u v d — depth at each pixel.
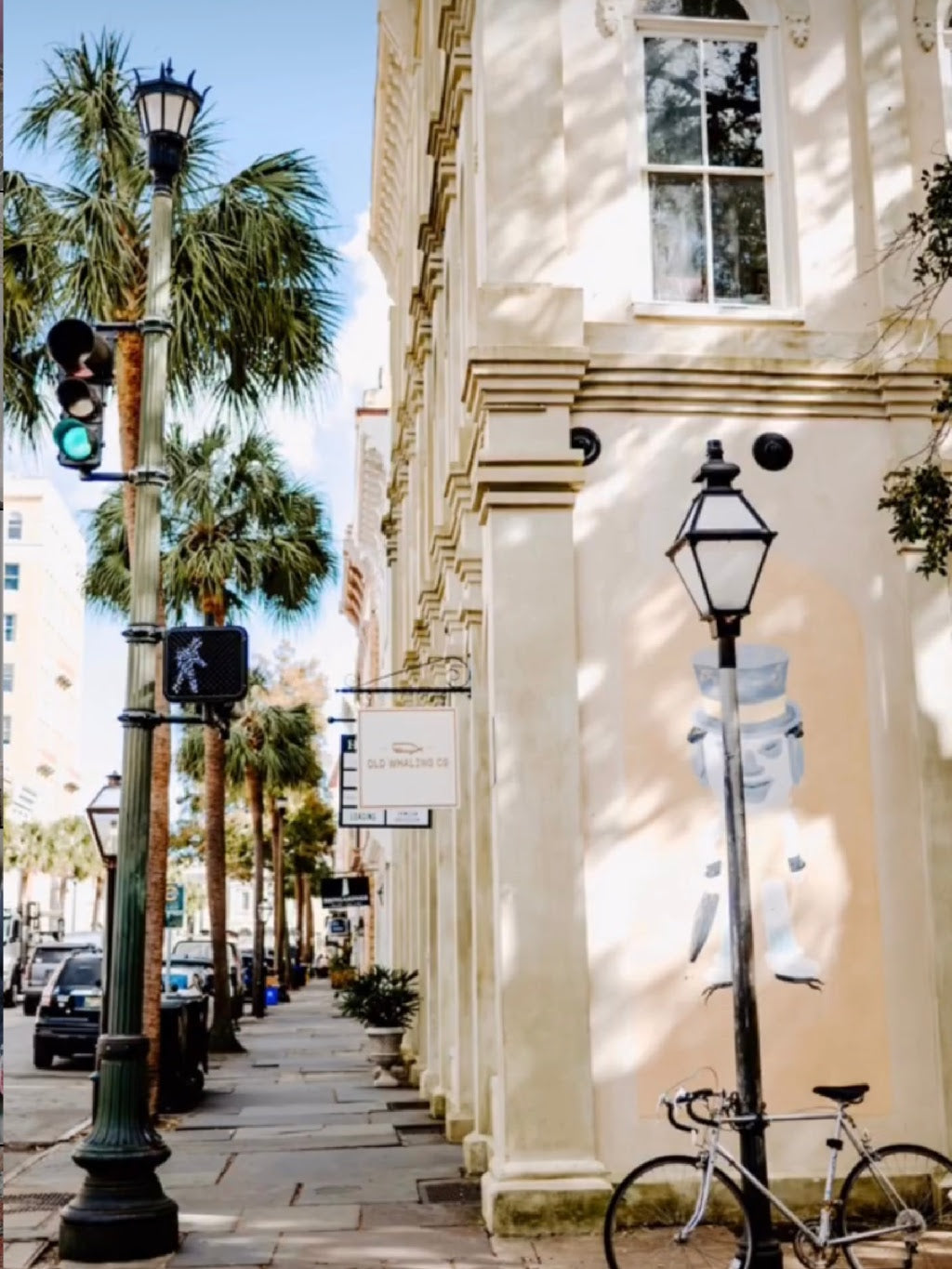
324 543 25.53
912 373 10.15
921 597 10.00
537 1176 8.84
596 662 9.61
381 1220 9.45
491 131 10.14
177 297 14.55
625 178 10.31
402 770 11.19
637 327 10.07
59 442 9.00
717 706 9.66
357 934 55.38
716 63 10.84
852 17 10.87
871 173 10.56
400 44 20.30
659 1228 7.29
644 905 9.34
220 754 26.97
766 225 10.70
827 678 9.85
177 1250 8.58
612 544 9.78
